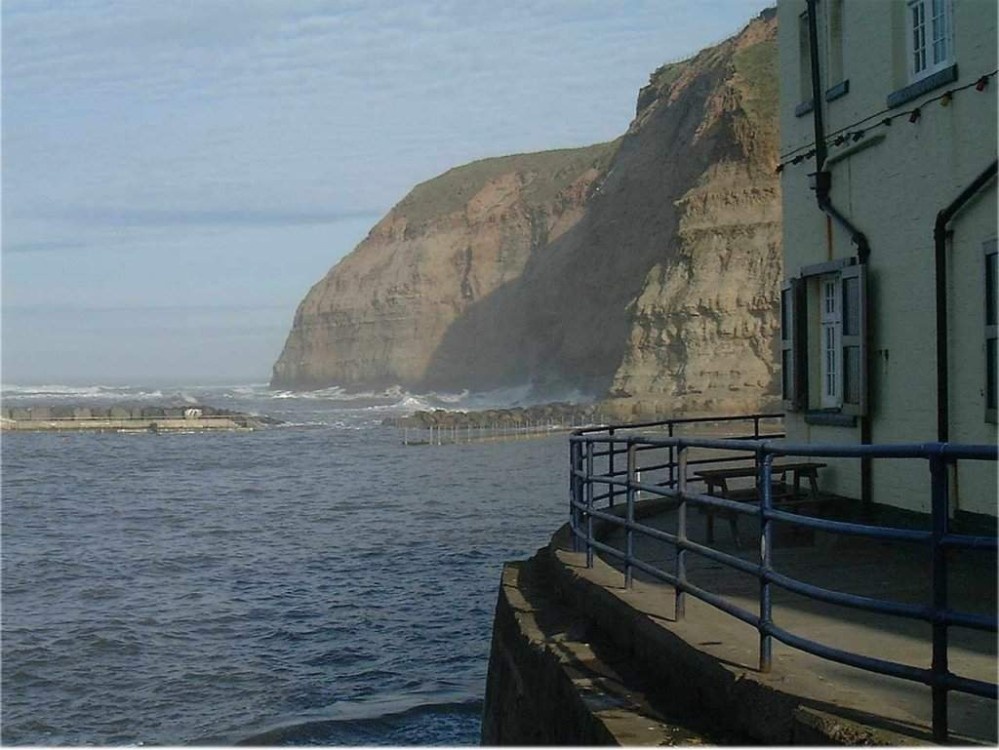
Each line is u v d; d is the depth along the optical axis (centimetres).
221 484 4506
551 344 10438
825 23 1409
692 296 7412
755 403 6862
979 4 1098
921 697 643
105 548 2828
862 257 1315
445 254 13462
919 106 1202
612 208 9656
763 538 664
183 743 1340
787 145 1545
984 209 1089
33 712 1475
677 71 10412
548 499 3597
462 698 1482
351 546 2745
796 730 588
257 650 1775
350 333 14362
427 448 6256
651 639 791
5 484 4631
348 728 1372
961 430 1130
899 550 1180
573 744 750
